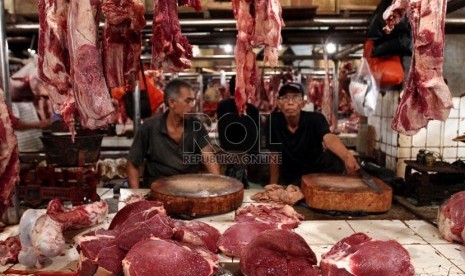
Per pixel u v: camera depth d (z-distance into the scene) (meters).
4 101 2.39
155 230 2.16
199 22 3.57
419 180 3.20
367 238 2.24
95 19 2.08
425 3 2.12
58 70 2.16
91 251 2.06
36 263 2.19
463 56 3.85
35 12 3.50
